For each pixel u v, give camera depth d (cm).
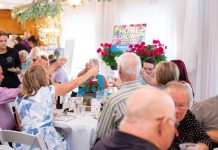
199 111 250
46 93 282
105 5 615
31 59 481
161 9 526
